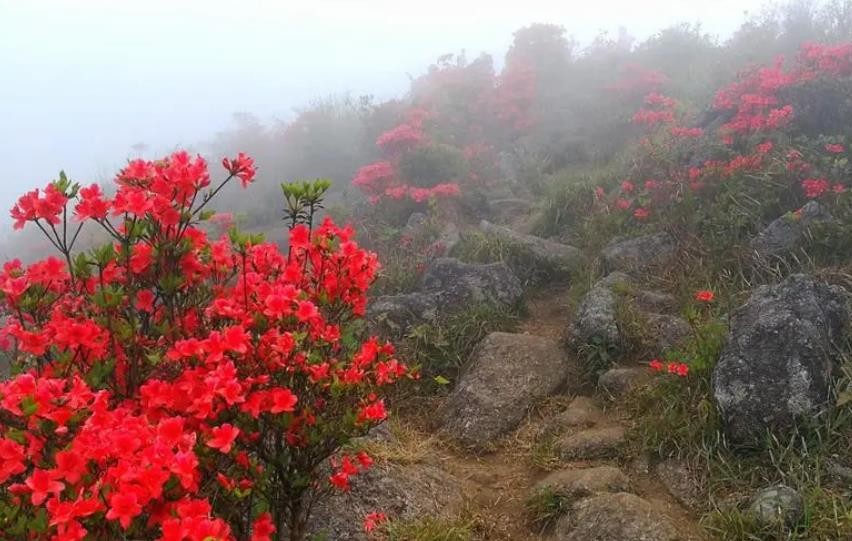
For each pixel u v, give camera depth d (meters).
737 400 3.72
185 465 1.84
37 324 2.72
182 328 2.68
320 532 3.20
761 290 4.39
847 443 3.49
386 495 3.64
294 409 2.46
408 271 7.29
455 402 4.82
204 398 2.08
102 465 1.88
